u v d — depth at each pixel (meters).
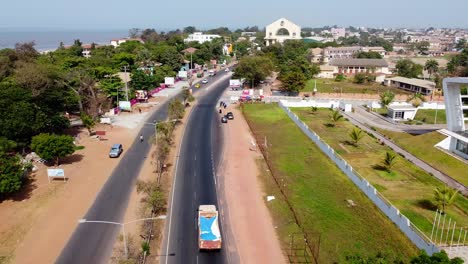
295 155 70.12
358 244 41.88
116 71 128.88
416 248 40.94
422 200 51.84
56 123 73.94
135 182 58.16
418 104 103.06
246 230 45.41
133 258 39.62
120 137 80.81
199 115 101.31
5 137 62.88
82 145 75.25
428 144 73.38
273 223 47.06
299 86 129.38
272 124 92.69
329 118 98.81
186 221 47.28
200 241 40.94
